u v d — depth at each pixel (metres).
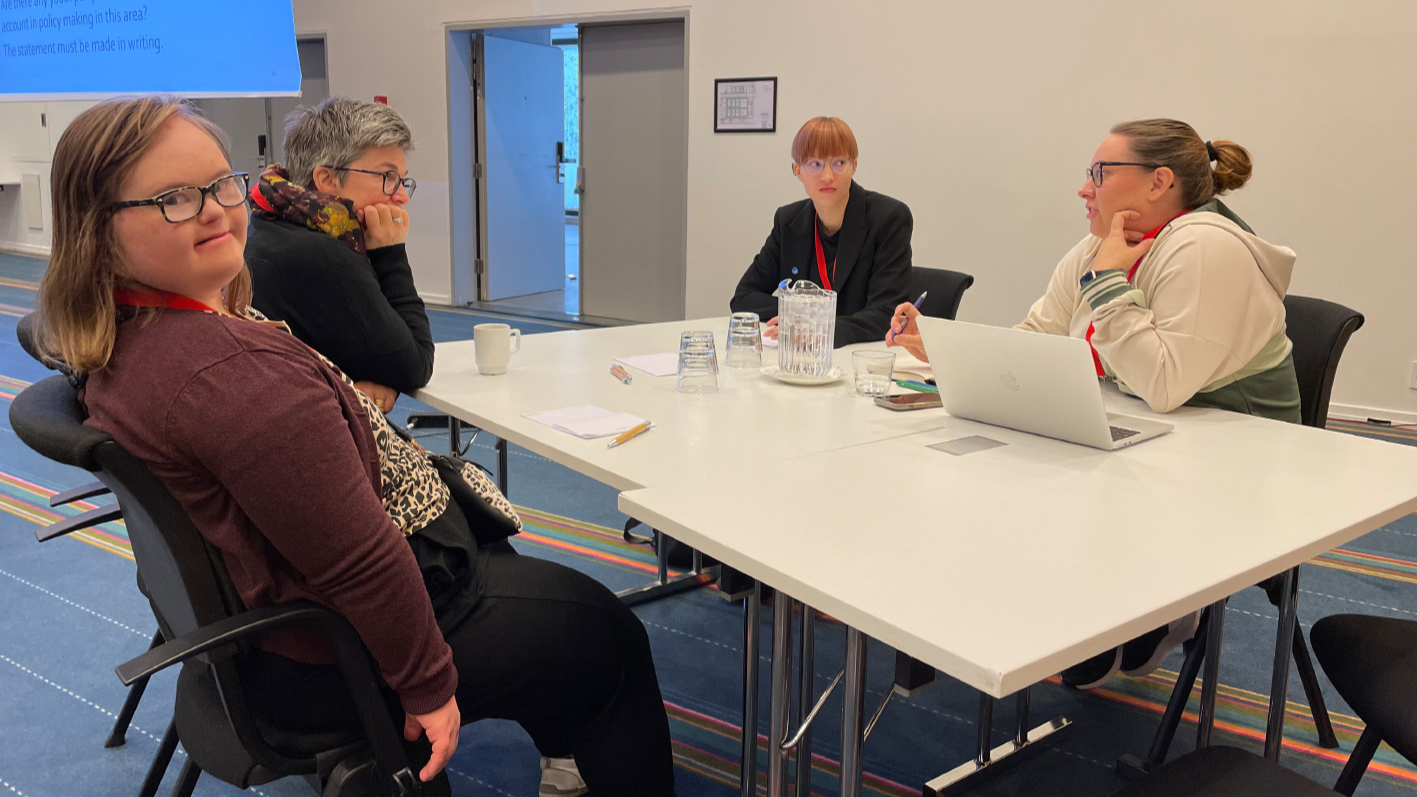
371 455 1.11
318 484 0.95
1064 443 1.50
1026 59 4.61
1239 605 2.51
